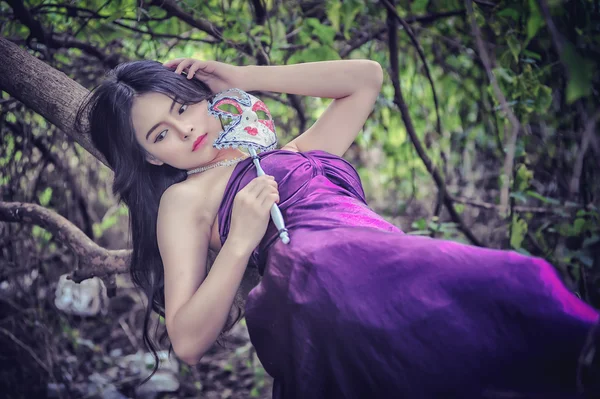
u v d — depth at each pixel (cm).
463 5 285
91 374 332
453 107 351
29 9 266
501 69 254
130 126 177
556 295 137
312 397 148
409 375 139
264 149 180
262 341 159
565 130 287
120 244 402
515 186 269
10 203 232
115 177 185
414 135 283
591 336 121
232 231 162
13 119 309
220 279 158
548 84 280
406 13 300
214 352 368
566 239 293
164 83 177
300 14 283
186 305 160
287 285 153
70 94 199
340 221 163
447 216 366
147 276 188
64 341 338
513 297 137
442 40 321
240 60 302
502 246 315
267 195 163
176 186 178
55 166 310
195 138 177
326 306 147
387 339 142
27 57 203
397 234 156
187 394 331
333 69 195
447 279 143
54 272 329
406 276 146
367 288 146
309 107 342
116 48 312
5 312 309
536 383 132
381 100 334
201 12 264
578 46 217
